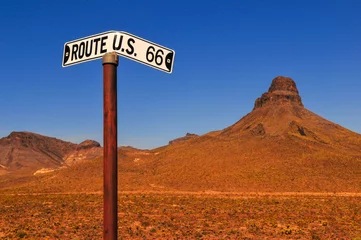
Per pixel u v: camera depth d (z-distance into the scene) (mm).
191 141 197125
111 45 6875
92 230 46156
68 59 7398
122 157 185500
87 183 135375
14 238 40781
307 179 124250
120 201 84438
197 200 87438
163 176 140000
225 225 51094
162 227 48750
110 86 6797
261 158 149500
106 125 6727
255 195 102688
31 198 93500
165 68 7457
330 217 59000
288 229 45281
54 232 44625
